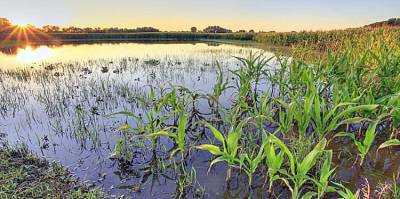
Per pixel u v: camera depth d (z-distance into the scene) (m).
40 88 8.14
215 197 3.07
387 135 4.27
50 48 24.58
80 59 14.80
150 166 3.73
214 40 40.78
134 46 26.95
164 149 4.11
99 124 5.16
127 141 4.31
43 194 3.05
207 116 5.36
